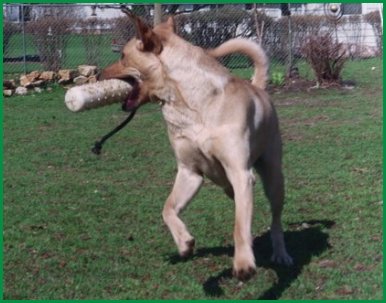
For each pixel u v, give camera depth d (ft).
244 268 9.99
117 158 19.30
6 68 38.78
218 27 37.78
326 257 12.00
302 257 12.02
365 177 16.51
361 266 11.60
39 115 26.86
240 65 37.45
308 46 31.68
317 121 23.79
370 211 14.08
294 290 10.89
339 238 12.76
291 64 33.99
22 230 13.65
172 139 10.94
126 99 11.09
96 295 10.96
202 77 10.60
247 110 10.70
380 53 43.19
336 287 10.94
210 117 10.57
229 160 10.53
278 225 11.85
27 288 11.23
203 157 10.81
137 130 23.22
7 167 18.57
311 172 17.06
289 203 14.74
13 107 29.04
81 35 36.94
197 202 14.99
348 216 13.84
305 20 37.19
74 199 15.60
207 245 12.69
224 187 11.23
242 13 37.76
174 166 18.29
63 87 33.83
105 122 24.93
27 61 39.17
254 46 11.91
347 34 43.75
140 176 17.48
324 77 31.45
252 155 10.94
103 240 13.05
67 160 19.17
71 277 11.57
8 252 12.59
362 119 23.81
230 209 14.55
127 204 15.14
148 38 10.73
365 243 12.46
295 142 20.42
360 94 29.58
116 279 11.45
